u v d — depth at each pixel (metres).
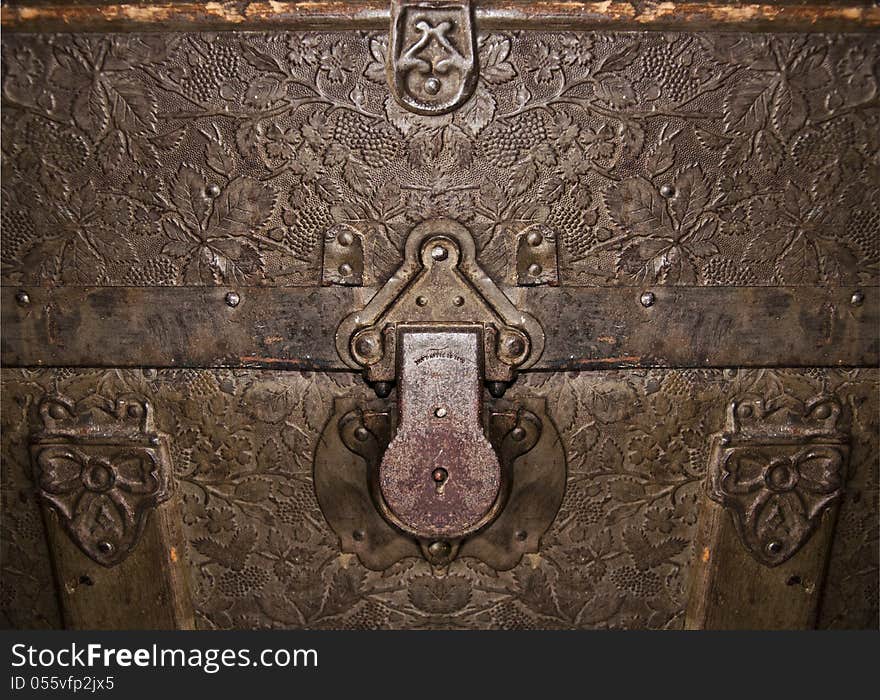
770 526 1.27
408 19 1.11
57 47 1.13
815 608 1.32
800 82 1.14
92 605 1.31
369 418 1.24
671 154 1.16
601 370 1.23
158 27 1.12
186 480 1.27
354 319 1.20
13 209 1.18
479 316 1.20
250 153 1.16
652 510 1.28
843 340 1.21
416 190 1.17
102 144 1.16
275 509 1.29
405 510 1.20
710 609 1.31
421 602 1.32
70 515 1.27
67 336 1.22
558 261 1.19
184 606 1.32
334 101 1.14
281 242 1.18
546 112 1.15
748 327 1.21
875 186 1.17
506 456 1.25
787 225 1.18
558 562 1.31
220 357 1.22
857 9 1.10
